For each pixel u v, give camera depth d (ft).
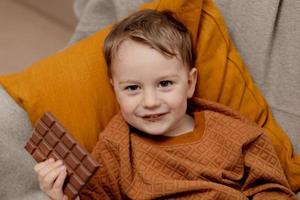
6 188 3.51
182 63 3.52
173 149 3.60
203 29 3.85
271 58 3.91
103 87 3.84
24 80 3.77
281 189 3.58
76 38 5.04
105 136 3.64
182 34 3.65
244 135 3.65
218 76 3.89
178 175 3.57
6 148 3.51
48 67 3.82
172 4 3.76
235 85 3.92
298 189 3.90
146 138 3.70
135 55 3.38
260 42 3.86
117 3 4.51
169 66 3.42
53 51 6.15
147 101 3.39
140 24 3.58
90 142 3.80
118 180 3.60
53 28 6.51
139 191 3.52
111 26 4.11
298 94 3.84
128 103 3.49
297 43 3.75
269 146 3.70
